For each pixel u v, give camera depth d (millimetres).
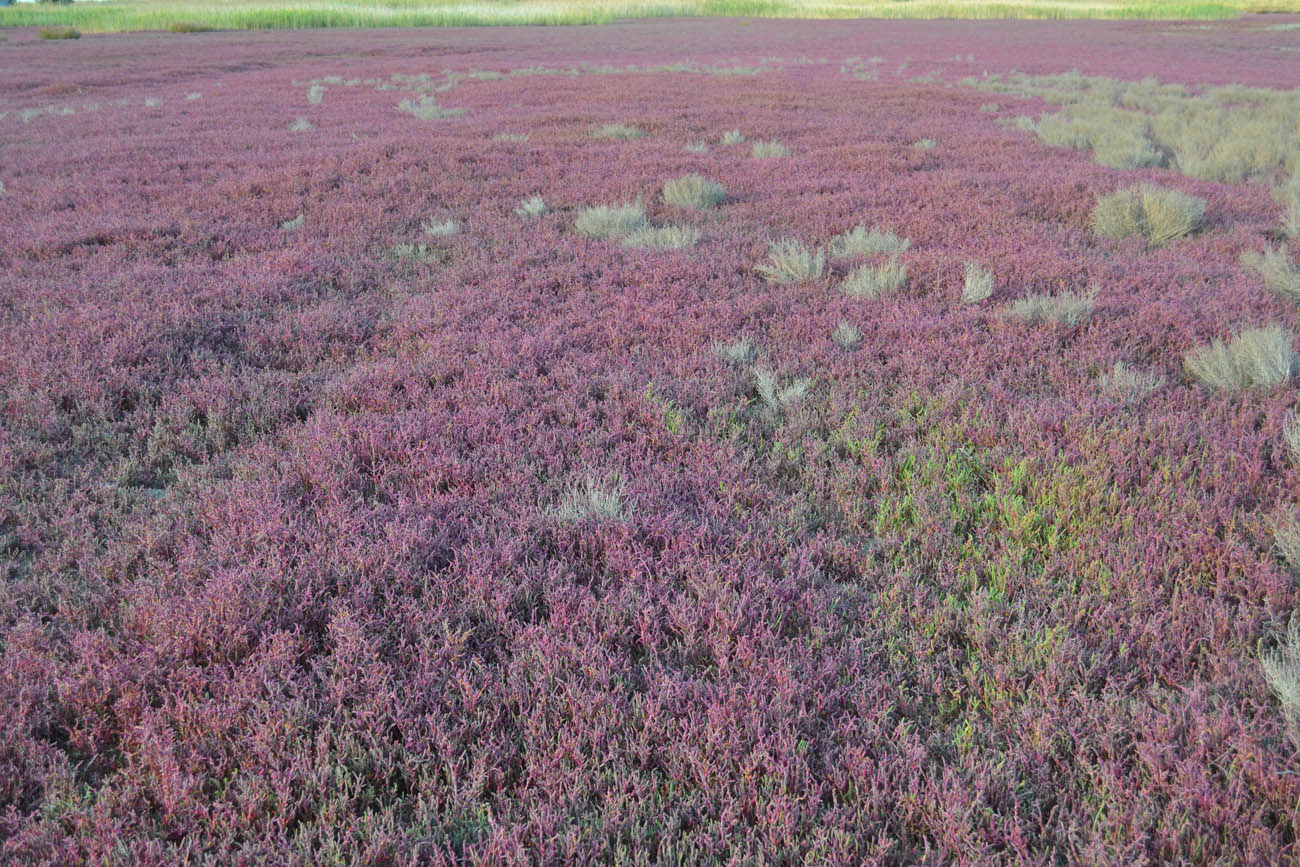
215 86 29391
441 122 20203
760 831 2336
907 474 4312
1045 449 4449
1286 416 4539
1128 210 9555
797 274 7961
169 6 86750
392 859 2232
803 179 13031
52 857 2176
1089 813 2354
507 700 2777
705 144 16641
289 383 5586
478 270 8359
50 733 2738
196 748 2570
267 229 10250
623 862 2176
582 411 5051
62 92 26547
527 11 80812
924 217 10273
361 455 4566
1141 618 3129
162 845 2275
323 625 3207
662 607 3305
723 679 2896
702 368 5859
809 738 2650
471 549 3590
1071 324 6422
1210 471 4129
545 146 16469
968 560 3586
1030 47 46312
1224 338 6043
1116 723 2629
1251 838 2143
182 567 3459
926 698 2871
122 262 8664
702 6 92562
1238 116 18453
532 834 2309
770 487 4348
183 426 5012
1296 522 3562
